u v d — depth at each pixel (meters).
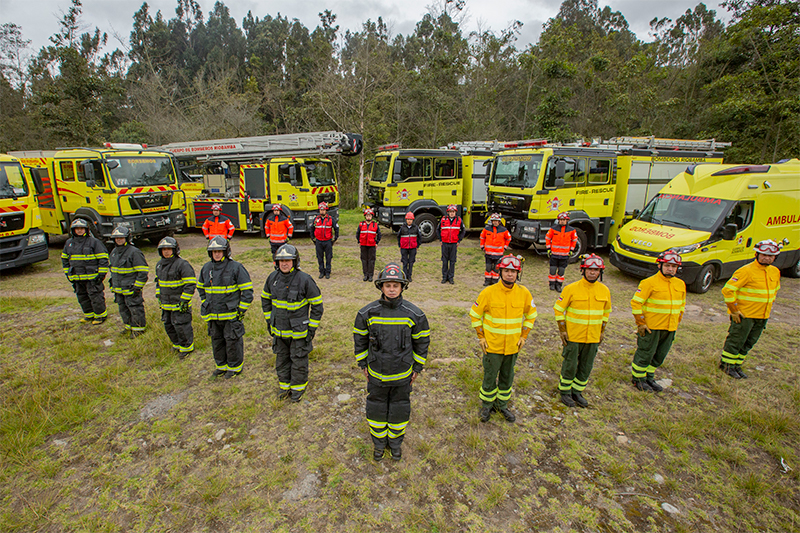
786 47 19.08
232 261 4.82
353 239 14.50
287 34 47.25
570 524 3.11
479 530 3.04
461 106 26.00
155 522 3.10
